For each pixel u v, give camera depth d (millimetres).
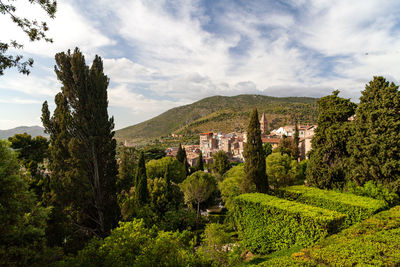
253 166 24031
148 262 8594
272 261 9266
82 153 18953
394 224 11703
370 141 21656
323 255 8805
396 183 19531
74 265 9211
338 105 27016
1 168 8266
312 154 28438
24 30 7215
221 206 43844
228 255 14430
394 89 21375
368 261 7906
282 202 17578
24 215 9523
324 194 19828
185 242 12969
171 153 102875
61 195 17578
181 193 36312
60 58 19938
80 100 19938
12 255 8125
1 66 7227
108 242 10336
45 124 20281
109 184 20750
